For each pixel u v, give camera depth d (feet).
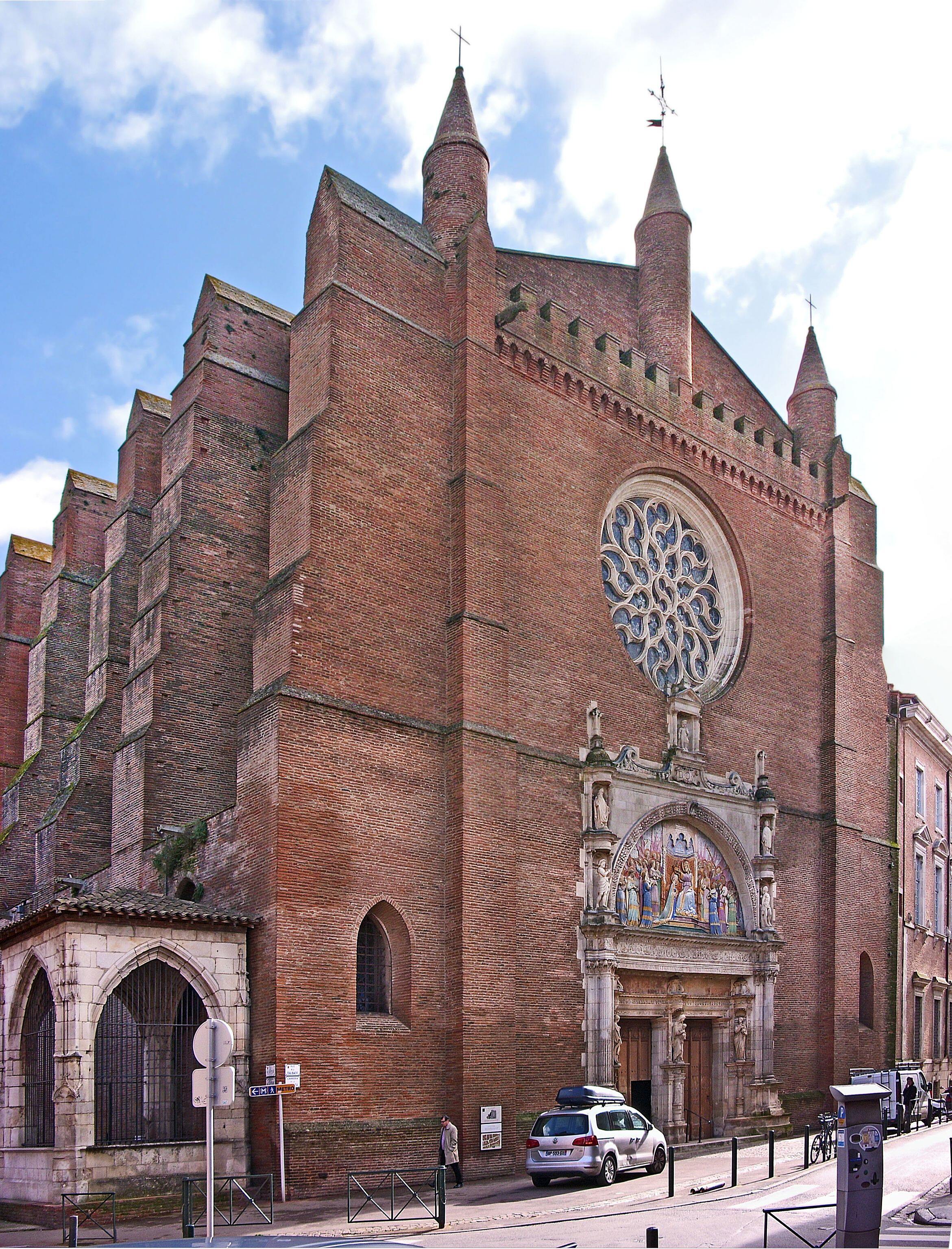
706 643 131.95
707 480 133.59
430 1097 90.07
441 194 114.01
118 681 125.80
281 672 90.33
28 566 177.78
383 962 91.97
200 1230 68.23
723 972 118.62
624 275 135.03
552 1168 83.61
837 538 148.36
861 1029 139.74
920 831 176.24
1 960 86.74
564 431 116.06
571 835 106.32
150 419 134.92
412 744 95.61
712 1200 75.20
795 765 136.87
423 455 103.14
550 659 108.78
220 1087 54.60
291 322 122.83
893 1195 74.64
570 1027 101.81
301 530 94.12
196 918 81.97
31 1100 81.71
